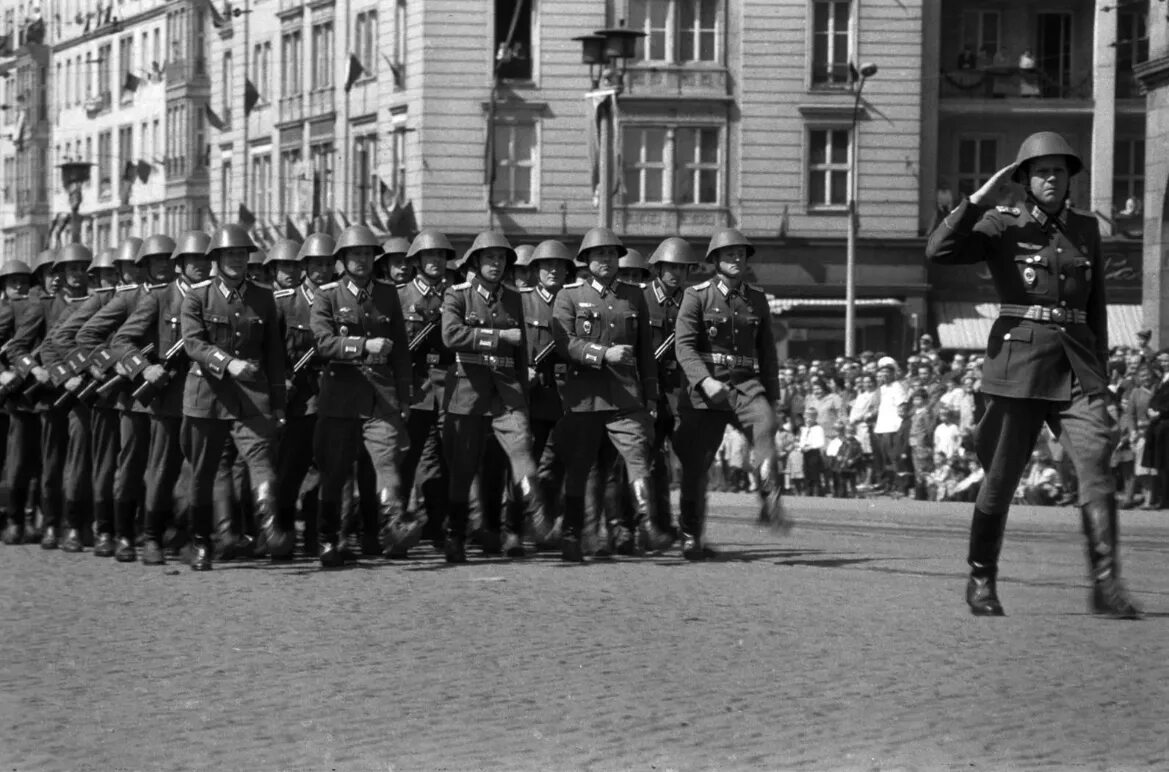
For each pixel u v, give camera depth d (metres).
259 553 23.94
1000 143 80.06
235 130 97.06
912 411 42.28
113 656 15.54
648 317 22.86
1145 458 36.12
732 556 23.61
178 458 23.23
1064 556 24.33
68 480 25.53
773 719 12.70
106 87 120.69
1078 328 16.95
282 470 23.91
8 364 27.11
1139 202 78.25
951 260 17.05
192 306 22.14
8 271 26.94
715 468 48.12
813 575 20.98
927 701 13.25
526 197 78.75
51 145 130.50
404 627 16.92
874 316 78.12
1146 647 15.44
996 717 12.71
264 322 22.38
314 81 89.00
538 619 17.34
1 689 14.07
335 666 14.89
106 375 23.88
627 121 77.88
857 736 12.16
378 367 22.42
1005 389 16.92
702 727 12.47
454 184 78.50
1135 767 11.33
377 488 23.83
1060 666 14.57
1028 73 79.31
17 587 20.58
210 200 101.44
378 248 22.56
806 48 78.25
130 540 23.83
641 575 21.06
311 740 12.18
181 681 14.34
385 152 82.31
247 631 16.84
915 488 41.91
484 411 22.59
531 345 23.89
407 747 11.95
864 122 78.25
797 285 78.44
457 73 78.44
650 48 78.44
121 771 11.36
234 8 96.75
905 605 18.16
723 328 22.19
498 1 78.25
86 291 26.55
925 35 78.69
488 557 23.59
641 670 14.56
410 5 79.50
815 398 47.09
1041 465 37.94
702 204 78.50
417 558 23.48
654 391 22.84
